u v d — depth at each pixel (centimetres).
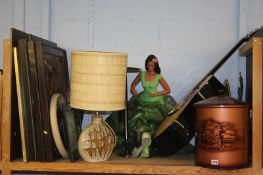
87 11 128
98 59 91
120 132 108
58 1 129
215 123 87
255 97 90
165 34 125
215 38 124
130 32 126
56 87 107
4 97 94
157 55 125
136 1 126
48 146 94
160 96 111
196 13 125
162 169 92
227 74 123
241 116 88
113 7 127
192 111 98
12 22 130
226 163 87
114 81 92
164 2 126
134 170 93
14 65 94
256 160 89
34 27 129
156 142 101
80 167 94
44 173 126
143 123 107
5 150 94
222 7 124
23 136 94
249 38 108
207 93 101
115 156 104
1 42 131
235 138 87
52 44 113
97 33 128
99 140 95
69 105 103
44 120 94
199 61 124
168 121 100
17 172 125
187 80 124
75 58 94
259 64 89
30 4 129
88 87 92
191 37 125
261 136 89
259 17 122
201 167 91
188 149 110
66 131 96
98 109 91
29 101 93
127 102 110
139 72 117
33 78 93
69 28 128
